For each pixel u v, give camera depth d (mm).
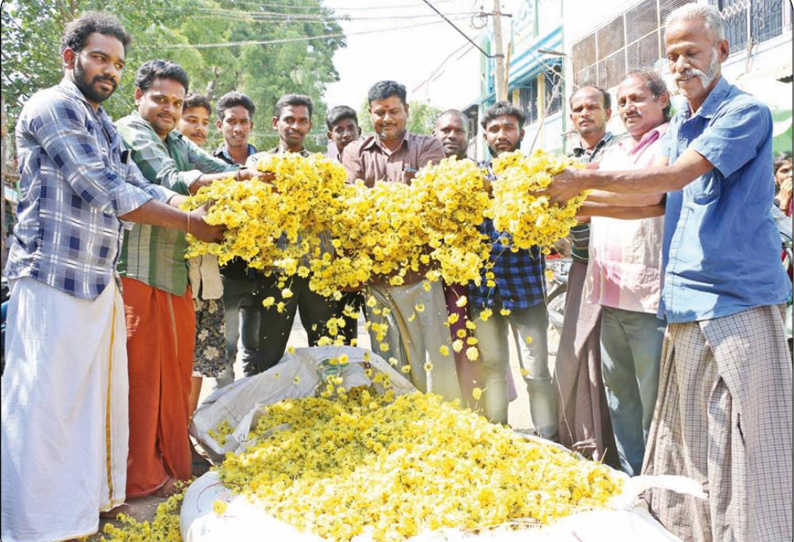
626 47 11938
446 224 3500
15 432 2865
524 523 2604
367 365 3963
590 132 4410
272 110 21688
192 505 2885
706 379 2953
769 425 2883
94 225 3057
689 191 3033
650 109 3629
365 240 3500
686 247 3014
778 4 8383
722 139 2789
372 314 4039
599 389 3941
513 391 4605
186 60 15719
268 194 3248
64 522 2904
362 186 3643
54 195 2982
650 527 2592
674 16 2988
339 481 2932
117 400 3223
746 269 2861
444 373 3955
